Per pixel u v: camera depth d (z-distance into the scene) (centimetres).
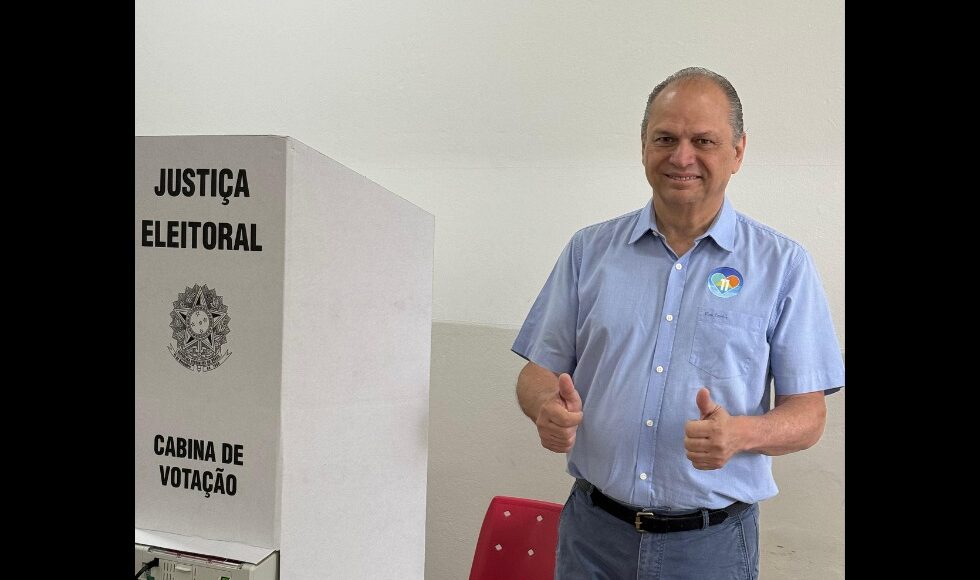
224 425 94
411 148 243
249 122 257
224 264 93
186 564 91
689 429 137
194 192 93
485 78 235
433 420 244
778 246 162
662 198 160
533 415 168
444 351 242
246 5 254
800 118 209
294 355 93
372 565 111
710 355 159
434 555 246
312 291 95
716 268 163
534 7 229
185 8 259
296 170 91
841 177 208
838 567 211
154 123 265
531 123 232
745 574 160
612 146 226
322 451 99
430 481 246
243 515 94
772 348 161
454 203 240
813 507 212
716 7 214
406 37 241
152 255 95
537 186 232
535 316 189
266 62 254
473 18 234
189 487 96
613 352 166
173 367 95
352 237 101
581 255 179
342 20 246
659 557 157
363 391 106
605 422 164
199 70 260
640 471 159
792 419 151
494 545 186
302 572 97
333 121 249
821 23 206
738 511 159
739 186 215
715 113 155
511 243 236
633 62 222
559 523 177
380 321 109
